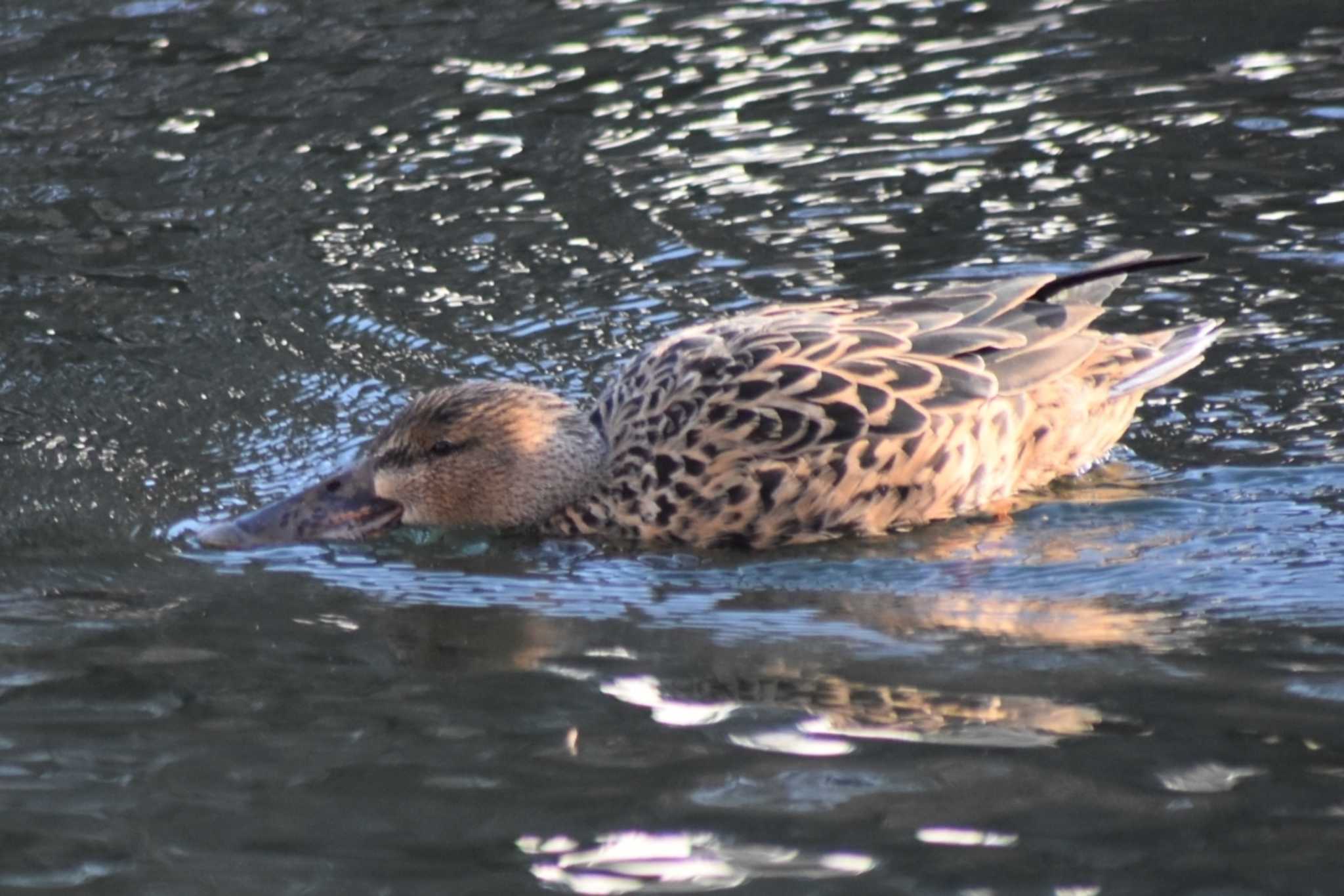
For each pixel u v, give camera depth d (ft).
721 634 34.06
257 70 66.18
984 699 30.60
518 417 40.78
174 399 45.91
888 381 39.42
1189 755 28.27
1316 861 25.11
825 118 59.72
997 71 62.69
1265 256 49.39
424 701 31.04
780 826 26.53
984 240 51.03
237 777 28.37
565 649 33.45
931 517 39.73
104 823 27.04
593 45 66.95
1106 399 41.06
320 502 40.34
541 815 27.04
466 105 62.44
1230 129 56.90
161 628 34.47
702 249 51.70
